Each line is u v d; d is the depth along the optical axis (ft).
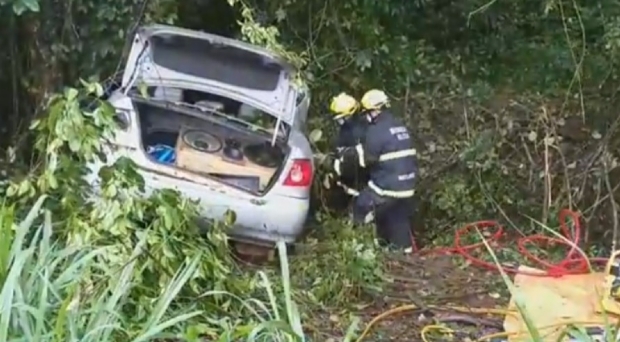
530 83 28.02
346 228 19.06
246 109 20.72
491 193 24.14
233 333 11.30
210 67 20.08
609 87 24.73
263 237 18.02
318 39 26.11
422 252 20.68
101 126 14.83
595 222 22.24
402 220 21.17
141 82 19.74
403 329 15.33
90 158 14.38
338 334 14.76
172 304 12.68
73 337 9.20
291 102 20.16
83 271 10.98
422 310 16.12
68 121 14.26
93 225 13.79
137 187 14.70
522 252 20.44
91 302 10.36
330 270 16.93
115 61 22.54
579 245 20.85
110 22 22.44
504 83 28.32
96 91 15.24
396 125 20.98
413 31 29.45
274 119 20.40
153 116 20.07
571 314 15.11
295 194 18.07
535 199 23.82
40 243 11.62
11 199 14.38
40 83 22.18
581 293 16.22
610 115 24.12
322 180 22.44
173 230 14.26
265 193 17.85
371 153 20.80
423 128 26.30
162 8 23.24
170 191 15.39
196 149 19.85
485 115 26.08
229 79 20.18
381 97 20.99
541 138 24.61
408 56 27.61
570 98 25.58
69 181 14.20
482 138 24.90
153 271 13.16
